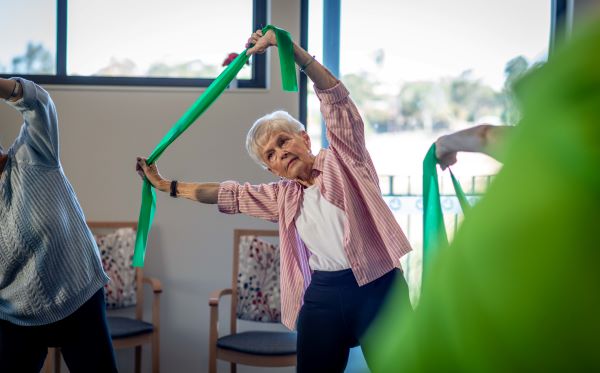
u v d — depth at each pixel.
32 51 4.01
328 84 2.19
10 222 2.29
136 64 4.01
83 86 3.91
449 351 0.50
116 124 3.92
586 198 0.43
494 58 3.91
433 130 3.94
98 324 2.40
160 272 3.90
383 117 3.95
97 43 4.00
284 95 3.92
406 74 3.93
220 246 3.92
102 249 3.74
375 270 2.12
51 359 3.46
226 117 3.92
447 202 3.64
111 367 2.44
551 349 0.45
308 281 2.33
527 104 0.46
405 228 3.86
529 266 0.45
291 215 2.25
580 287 0.44
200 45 4.01
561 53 0.44
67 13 3.99
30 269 2.30
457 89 3.92
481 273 0.47
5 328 2.34
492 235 0.47
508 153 0.47
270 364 3.27
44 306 2.32
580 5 3.79
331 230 2.15
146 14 4.01
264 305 3.63
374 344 2.08
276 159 2.26
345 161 2.19
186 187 2.51
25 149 2.29
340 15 3.93
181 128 2.48
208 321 3.91
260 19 3.99
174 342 3.90
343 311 2.13
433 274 0.53
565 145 0.44
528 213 0.45
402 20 3.93
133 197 3.91
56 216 2.30
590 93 0.43
